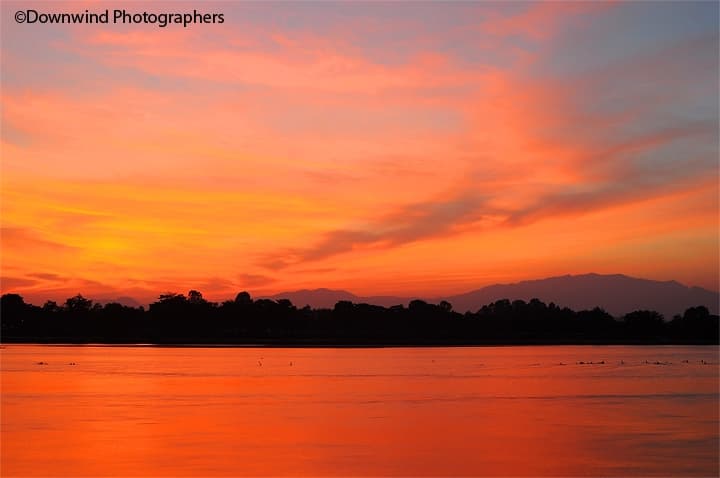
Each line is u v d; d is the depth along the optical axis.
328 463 36.41
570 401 61.62
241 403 59.56
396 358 145.75
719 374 97.06
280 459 37.22
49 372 96.56
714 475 34.53
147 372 97.19
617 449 39.84
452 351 196.50
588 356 161.50
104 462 36.41
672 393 69.12
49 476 33.97
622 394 68.00
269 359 138.12
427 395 66.44
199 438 42.59
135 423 48.19
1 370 100.44
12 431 44.91
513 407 57.50
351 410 55.19
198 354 161.62
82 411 54.12
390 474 34.47
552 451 39.28
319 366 114.00
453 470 35.19
